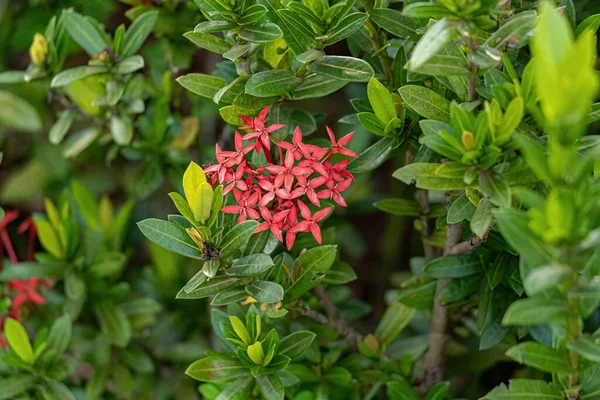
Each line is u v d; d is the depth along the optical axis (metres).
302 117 0.94
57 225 1.06
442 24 0.80
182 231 0.85
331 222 1.06
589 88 0.74
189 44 1.06
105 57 0.99
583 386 0.83
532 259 0.78
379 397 1.06
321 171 0.86
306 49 0.88
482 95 0.85
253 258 0.86
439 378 1.01
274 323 0.99
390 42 0.91
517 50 0.90
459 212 0.86
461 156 0.82
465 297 0.97
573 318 0.79
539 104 0.83
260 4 0.87
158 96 1.07
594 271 0.78
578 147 0.83
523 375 1.06
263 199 0.85
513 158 0.83
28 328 1.10
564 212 0.75
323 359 1.00
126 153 1.08
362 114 0.89
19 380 0.98
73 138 1.07
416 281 1.01
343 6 0.86
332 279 0.96
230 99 0.90
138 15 1.04
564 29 0.74
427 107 0.86
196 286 0.84
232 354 0.91
